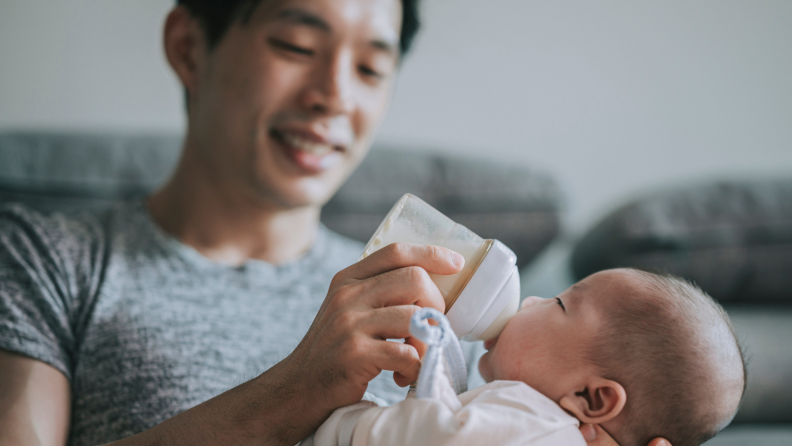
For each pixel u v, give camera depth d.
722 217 1.55
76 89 1.85
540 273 1.99
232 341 0.86
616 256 1.54
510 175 1.77
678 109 2.13
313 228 1.22
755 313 1.49
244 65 0.93
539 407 0.61
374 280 0.57
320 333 0.57
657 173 2.15
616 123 2.13
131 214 1.05
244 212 1.05
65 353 0.82
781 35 2.10
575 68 2.09
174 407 0.76
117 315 0.85
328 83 0.94
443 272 0.59
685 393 0.67
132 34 1.84
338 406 0.56
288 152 0.98
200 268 0.97
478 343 0.93
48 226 0.94
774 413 1.24
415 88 2.04
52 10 1.79
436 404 0.54
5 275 0.82
